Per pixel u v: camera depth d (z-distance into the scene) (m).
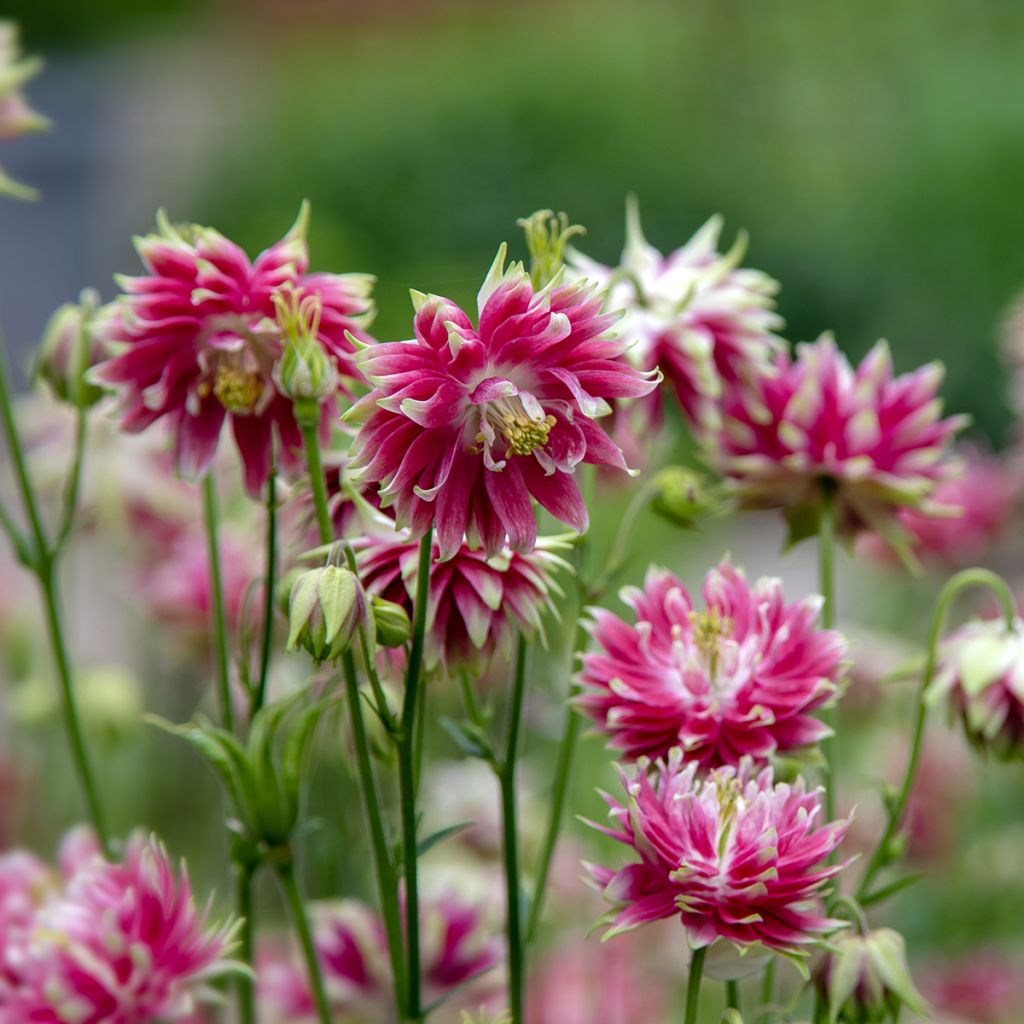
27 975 0.71
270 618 0.71
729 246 2.73
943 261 2.56
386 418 0.65
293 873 0.70
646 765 0.66
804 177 2.80
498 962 0.77
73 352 0.75
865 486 0.75
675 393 0.75
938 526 1.04
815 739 0.68
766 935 0.65
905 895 1.03
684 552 1.37
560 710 0.89
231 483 0.91
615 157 2.81
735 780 0.66
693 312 0.75
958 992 0.92
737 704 0.68
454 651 0.68
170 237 0.70
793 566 1.77
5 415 0.75
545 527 0.80
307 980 0.79
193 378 0.71
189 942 0.70
